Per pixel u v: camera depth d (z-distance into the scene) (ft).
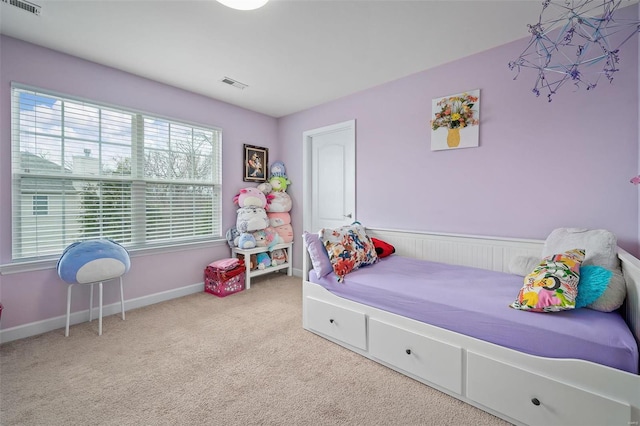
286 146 13.08
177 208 10.07
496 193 7.46
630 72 5.77
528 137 6.95
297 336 7.10
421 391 5.06
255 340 6.89
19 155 7.00
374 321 5.90
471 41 7.06
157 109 9.35
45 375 5.48
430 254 8.45
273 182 12.67
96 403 4.73
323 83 9.53
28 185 7.14
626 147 5.85
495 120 7.40
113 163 8.54
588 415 3.68
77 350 6.40
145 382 5.29
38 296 7.24
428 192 8.67
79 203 7.95
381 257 8.33
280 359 6.07
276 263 12.34
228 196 11.51
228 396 4.93
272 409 4.62
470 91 7.74
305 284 7.35
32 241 7.21
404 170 9.16
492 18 6.14
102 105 8.21
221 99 11.02
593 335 3.75
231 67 8.40
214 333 7.25
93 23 6.30
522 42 6.95
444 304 5.02
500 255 7.28
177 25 6.40
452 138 8.08
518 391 4.18
